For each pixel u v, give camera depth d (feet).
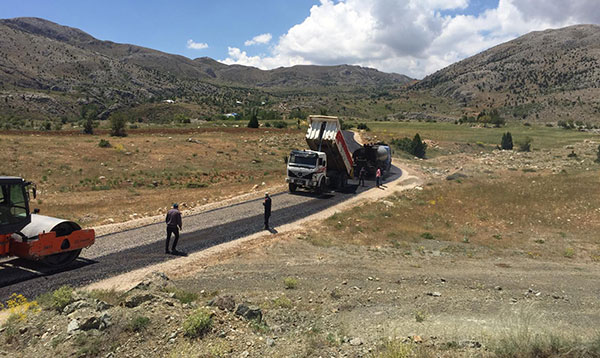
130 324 19.83
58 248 33.24
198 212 61.36
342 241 49.06
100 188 79.77
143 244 43.24
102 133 157.48
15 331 19.57
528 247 49.75
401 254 44.78
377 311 26.55
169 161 112.27
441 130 281.74
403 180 106.52
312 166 78.79
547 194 80.23
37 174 84.74
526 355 17.48
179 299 26.20
